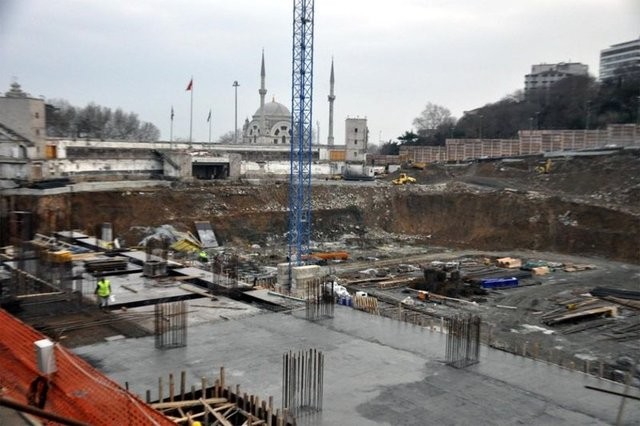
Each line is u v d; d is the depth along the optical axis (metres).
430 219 73.69
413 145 135.62
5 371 14.61
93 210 56.75
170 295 28.61
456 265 52.12
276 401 17.06
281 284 35.00
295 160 83.81
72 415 12.40
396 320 25.94
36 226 50.41
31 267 30.16
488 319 35.16
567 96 120.81
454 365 20.23
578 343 30.33
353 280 45.59
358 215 73.38
